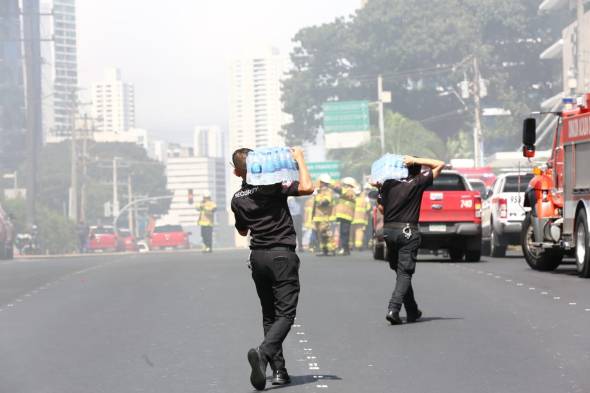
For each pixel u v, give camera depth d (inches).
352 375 516.7
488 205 1590.8
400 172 701.3
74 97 5541.3
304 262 1456.7
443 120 5413.4
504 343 613.0
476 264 1307.8
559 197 1112.2
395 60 5280.5
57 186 6707.7
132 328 705.6
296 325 703.7
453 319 725.9
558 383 487.8
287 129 5644.7
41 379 518.0
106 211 5999.0
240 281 1083.3
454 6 5196.9
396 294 697.6
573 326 679.7
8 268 1470.2
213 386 493.4
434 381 497.4
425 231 1344.7
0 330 706.8
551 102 4320.9
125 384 502.3
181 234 3998.5
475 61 4158.5
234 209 496.7
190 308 820.6
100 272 1296.8
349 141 4889.3
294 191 487.8
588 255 1018.1
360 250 2017.7
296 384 493.4
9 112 6195.9
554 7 4493.1
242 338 650.8
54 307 852.6
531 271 1160.8
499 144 5339.6
